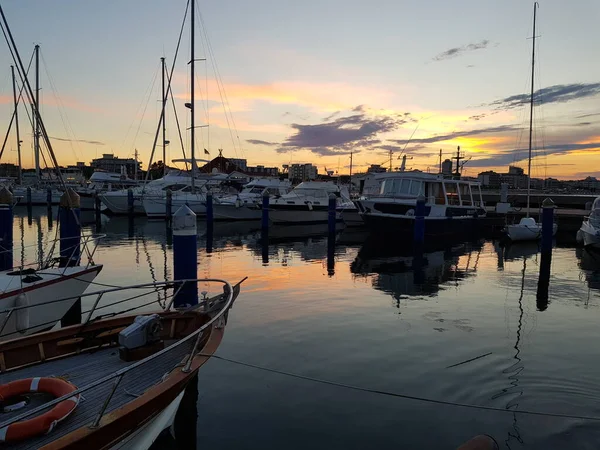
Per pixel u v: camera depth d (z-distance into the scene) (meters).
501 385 5.16
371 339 6.66
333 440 4.04
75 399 3.56
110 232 21.67
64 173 52.09
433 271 12.72
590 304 8.96
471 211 23.14
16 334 6.04
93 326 5.08
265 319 7.62
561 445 3.97
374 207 20.62
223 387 5.05
